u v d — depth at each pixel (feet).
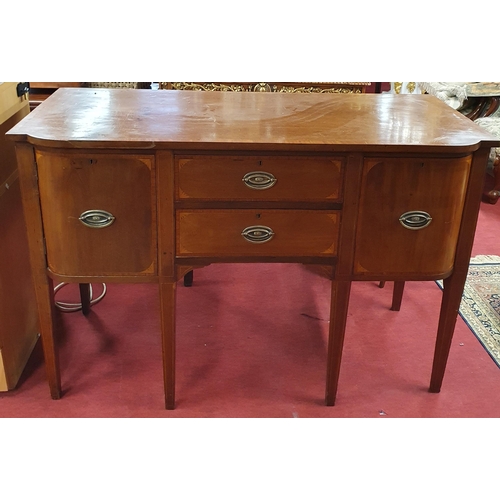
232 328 7.41
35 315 7.01
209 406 6.10
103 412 5.97
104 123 5.35
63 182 5.04
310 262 5.56
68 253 5.33
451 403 6.24
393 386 6.47
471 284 8.48
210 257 5.48
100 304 7.82
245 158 5.09
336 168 5.18
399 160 5.17
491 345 7.18
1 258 5.91
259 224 5.36
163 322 5.68
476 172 5.35
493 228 10.36
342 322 5.80
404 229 5.43
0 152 5.91
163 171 5.07
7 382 6.09
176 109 5.98
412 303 8.06
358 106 6.39
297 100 6.60
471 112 12.09
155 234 5.32
